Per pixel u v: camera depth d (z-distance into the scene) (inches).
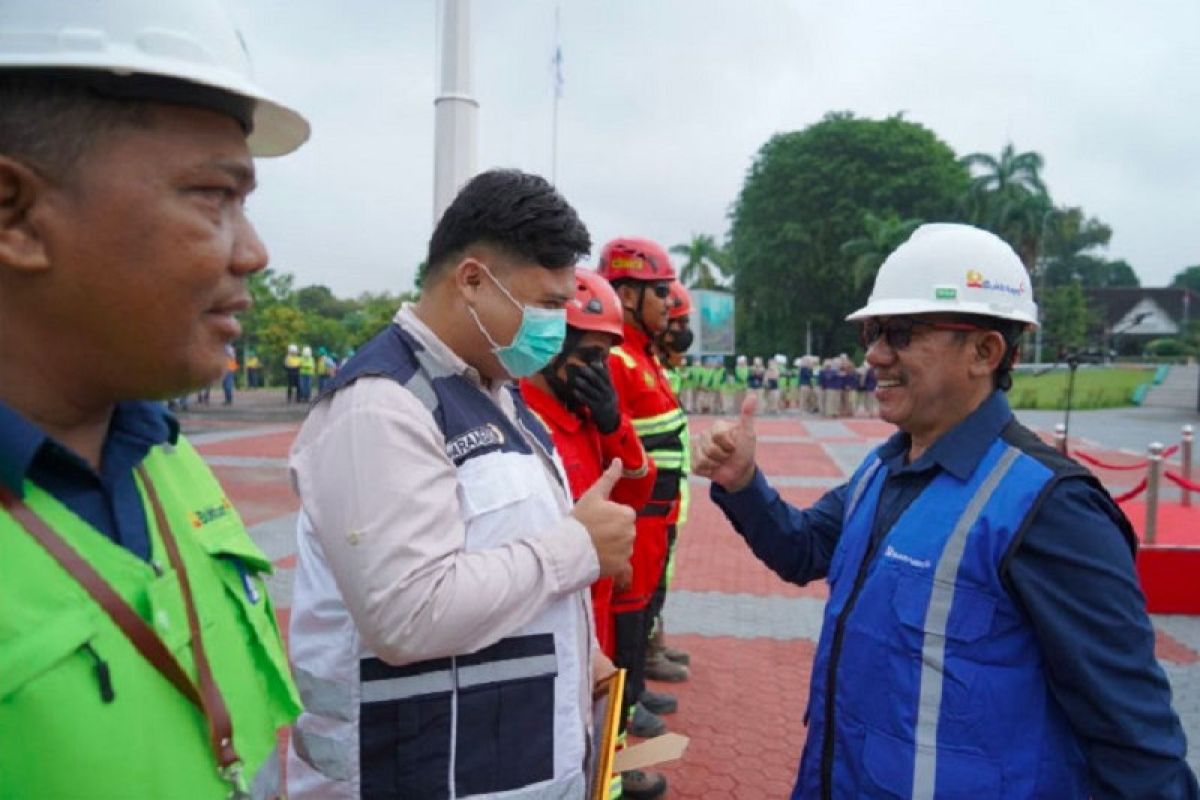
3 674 33.1
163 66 35.5
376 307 1544.0
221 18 40.2
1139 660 63.7
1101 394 1305.4
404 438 60.0
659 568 137.5
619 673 74.7
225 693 43.1
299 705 50.6
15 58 34.1
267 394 1243.2
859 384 1005.8
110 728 35.8
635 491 122.6
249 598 48.4
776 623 240.8
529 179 69.7
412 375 65.2
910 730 68.6
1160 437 807.1
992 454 71.7
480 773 62.6
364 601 57.1
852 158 1994.3
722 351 1285.7
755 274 2070.6
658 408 141.0
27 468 36.2
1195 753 162.4
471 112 260.5
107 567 38.2
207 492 49.0
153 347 37.9
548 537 63.9
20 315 37.3
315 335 1572.3
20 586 35.1
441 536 59.2
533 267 67.3
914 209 1955.0
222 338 40.7
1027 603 65.4
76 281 36.1
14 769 33.4
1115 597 64.0
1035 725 67.0
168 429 45.4
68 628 35.3
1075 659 63.5
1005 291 74.0
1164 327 2938.0
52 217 35.4
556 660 66.2
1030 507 66.5
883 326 77.2
